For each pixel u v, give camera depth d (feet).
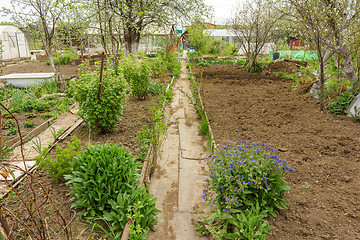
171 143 18.78
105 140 17.74
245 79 41.04
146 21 45.29
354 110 20.53
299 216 10.31
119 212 10.25
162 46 51.60
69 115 22.97
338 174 12.98
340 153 15.16
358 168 13.39
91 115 17.57
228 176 10.33
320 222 9.91
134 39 47.39
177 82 41.32
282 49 63.52
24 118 21.77
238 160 10.75
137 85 27.63
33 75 34.78
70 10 35.42
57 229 9.66
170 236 10.40
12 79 33.91
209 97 29.68
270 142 17.17
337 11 20.08
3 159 14.84
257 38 48.32
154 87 31.09
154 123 16.89
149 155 15.37
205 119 21.20
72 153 12.68
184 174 14.76
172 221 11.19
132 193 11.00
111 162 11.48
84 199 10.72
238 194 10.43
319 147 16.05
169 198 12.71
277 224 10.00
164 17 44.62
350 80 22.62
